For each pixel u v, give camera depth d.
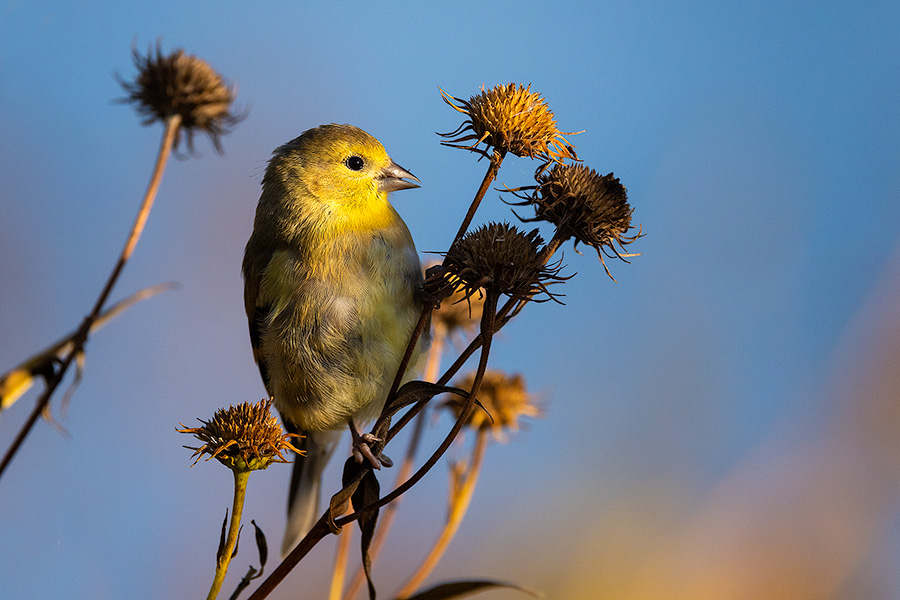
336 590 7.47
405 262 8.33
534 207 5.94
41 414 5.71
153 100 7.08
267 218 8.64
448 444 5.10
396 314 8.18
